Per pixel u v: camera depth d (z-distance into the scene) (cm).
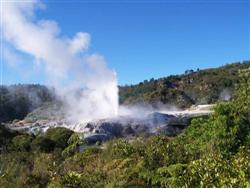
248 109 1661
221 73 11075
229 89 9525
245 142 1564
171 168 1584
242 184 943
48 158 2425
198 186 1069
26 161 2466
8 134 3294
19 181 2050
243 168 1020
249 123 1634
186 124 3347
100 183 1764
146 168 1777
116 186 1658
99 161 2162
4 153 2791
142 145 2159
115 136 3206
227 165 1088
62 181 1798
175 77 11712
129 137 3086
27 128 4519
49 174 2095
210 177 1030
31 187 2006
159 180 1581
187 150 1753
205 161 1135
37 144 3006
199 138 1719
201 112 3894
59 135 3178
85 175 1878
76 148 2800
